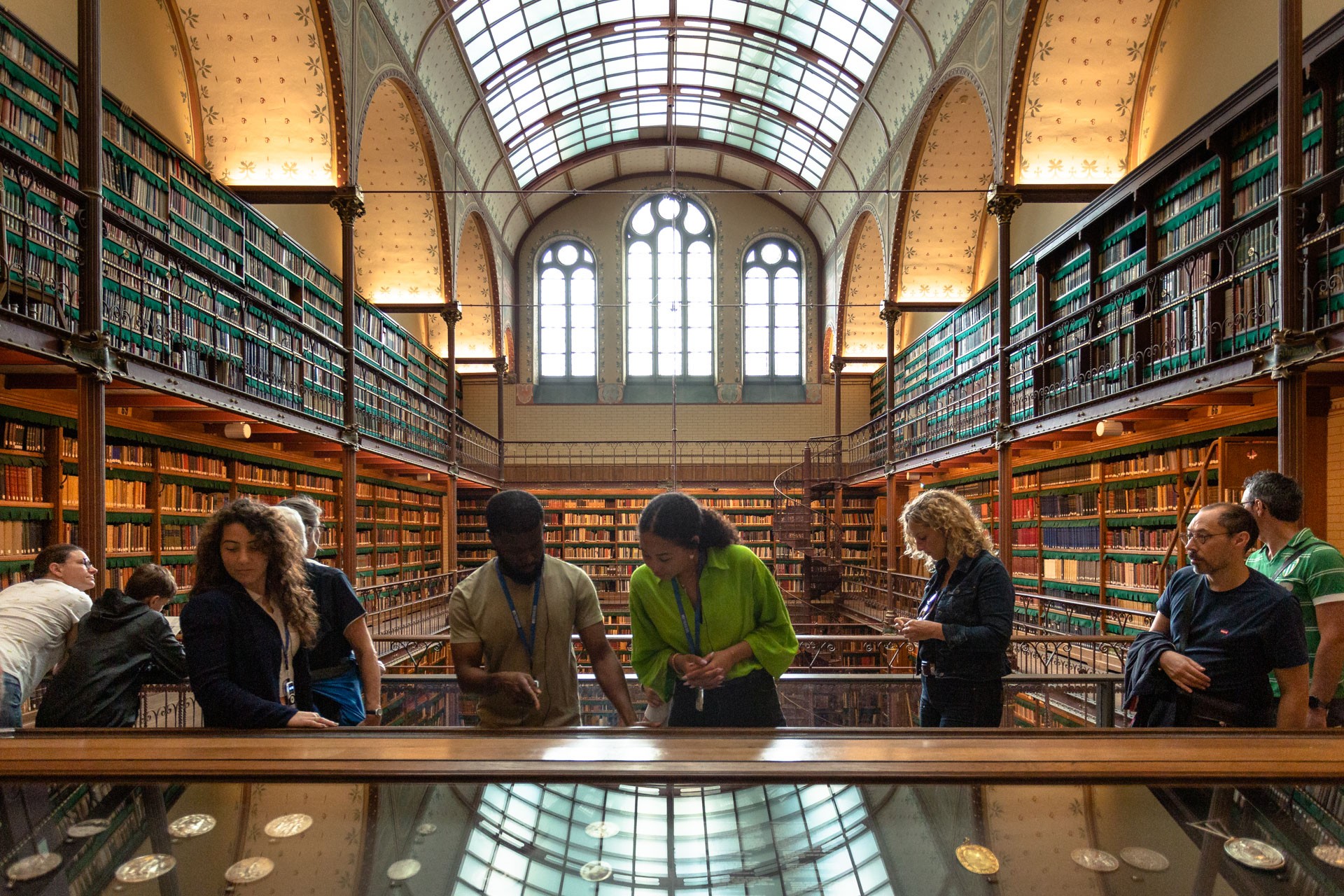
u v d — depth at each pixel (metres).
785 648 2.62
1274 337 5.86
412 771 1.47
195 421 9.44
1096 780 1.46
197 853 1.25
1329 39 6.61
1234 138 8.23
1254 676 2.68
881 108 18.03
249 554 2.51
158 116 10.22
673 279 26.69
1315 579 3.04
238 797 1.41
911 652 14.30
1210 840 1.31
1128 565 10.41
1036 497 13.38
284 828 1.32
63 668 3.35
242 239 10.48
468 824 1.33
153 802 1.39
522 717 2.67
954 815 1.37
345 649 3.03
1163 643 2.85
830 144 21.92
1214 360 6.95
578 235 26.72
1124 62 10.80
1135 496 10.31
